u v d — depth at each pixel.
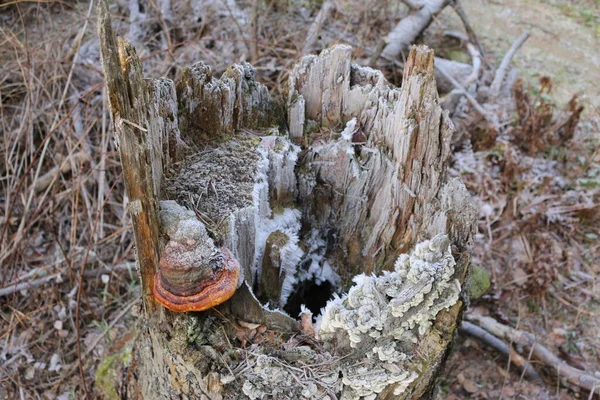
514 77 1.48
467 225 0.55
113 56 0.44
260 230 0.61
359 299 0.51
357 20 1.51
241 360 0.51
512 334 0.96
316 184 0.65
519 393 0.92
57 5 1.49
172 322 0.54
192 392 0.54
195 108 0.62
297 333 0.54
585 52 1.60
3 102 1.25
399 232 0.63
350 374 0.50
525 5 1.78
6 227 1.01
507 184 1.18
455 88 1.38
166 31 1.30
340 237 0.68
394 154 0.60
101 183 1.06
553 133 1.26
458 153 1.26
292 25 1.49
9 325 0.96
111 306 1.01
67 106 1.20
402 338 0.52
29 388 0.90
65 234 1.09
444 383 0.93
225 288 0.48
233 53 1.34
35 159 1.07
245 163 0.61
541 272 1.03
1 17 1.46
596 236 1.14
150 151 0.50
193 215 0.54
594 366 0.95
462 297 0.59
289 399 0.49
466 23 1.53
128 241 1.09
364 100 0.63
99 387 0.86
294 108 0.64
